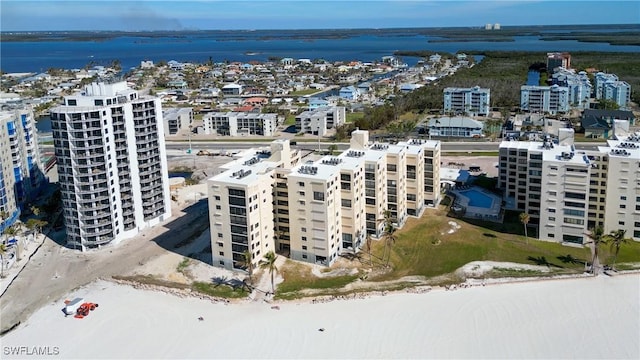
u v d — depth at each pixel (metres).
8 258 195.75
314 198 178.75
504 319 151.12
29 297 170.00
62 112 189.38
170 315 157.38
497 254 189.50
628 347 138.88
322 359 136.25
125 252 199.75
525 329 146.50
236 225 177.12
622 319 150.25
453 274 176.25
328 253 182.50
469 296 163.00
